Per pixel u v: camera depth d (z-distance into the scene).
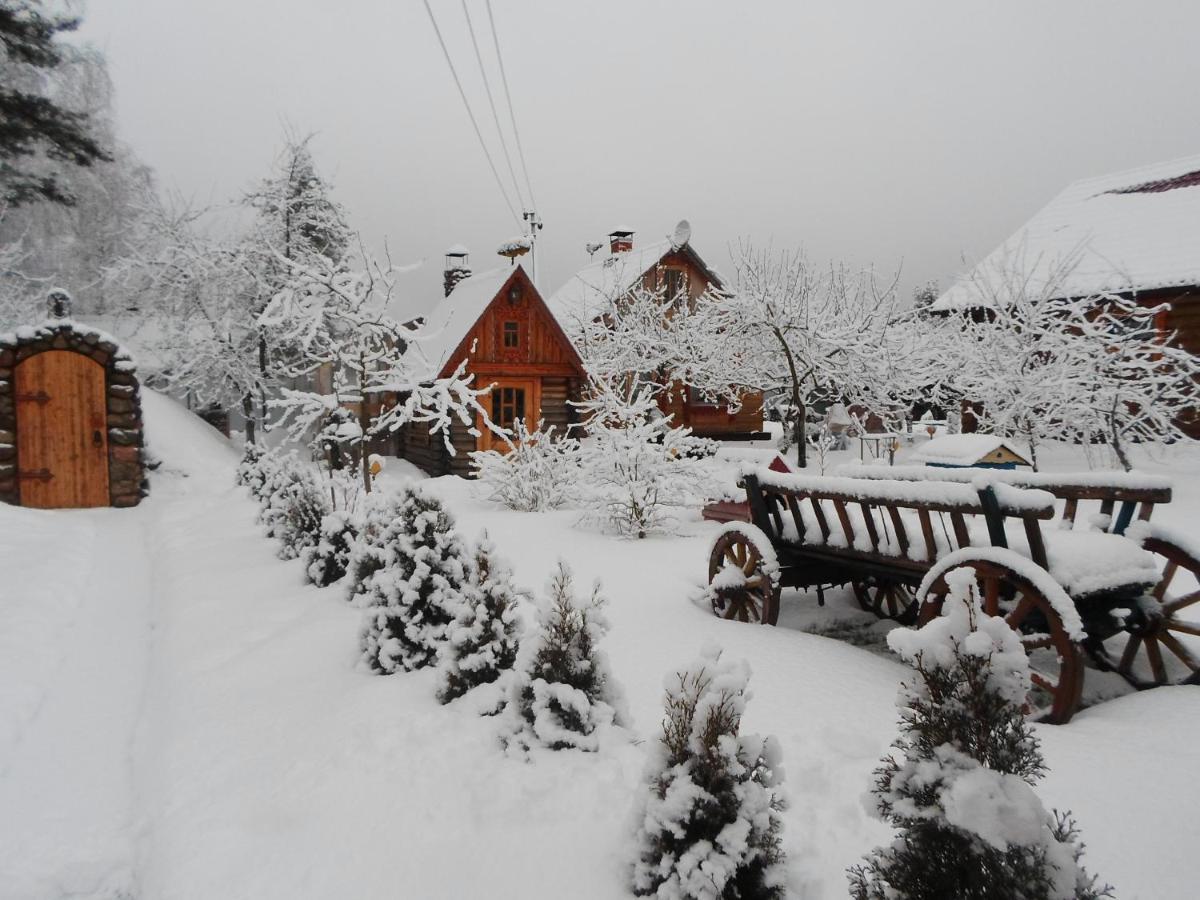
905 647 2.18
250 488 13.05
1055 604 3.67
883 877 2.09
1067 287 15.96
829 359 17.33
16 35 19.53
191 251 22.45
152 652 5.74
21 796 3.60
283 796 3.29
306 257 21.52
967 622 2.15
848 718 3.80
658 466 9.30
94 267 31.78
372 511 6.43
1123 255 17.55
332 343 12.69
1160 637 4.33
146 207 23.27
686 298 23.59
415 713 3.94
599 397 12.26
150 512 13.16
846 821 2.88
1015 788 1.91
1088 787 3.00
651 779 2.59
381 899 2.64
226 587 7.15
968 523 6.08
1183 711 3.71
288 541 8.27
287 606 6.33
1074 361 12.65
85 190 32.34
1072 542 4.19
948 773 2.01
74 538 10.19
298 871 2.81
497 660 4.16
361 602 6.01
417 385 12.93
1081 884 1.89
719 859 2.36
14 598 6.61
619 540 8.93
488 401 19.16
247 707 4.30
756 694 4.15
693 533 9.58
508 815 3.00
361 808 3.16
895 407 18.59
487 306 18.77
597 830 2.87
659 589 6.59
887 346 16.91
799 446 16.62
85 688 4.99
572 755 3.35
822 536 5.45
